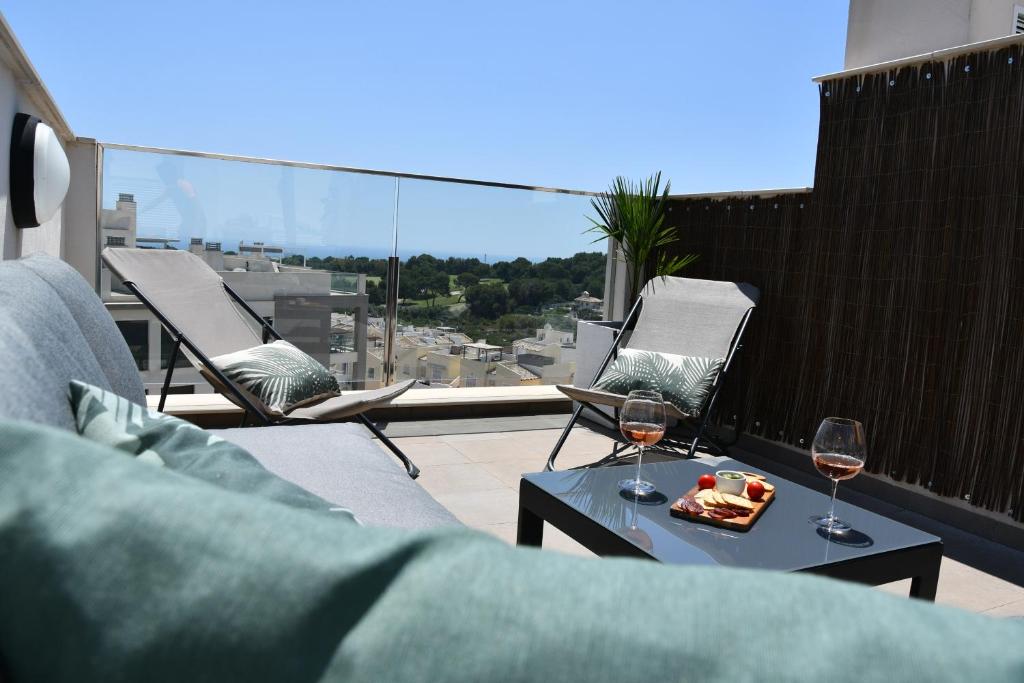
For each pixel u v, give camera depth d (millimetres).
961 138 3002
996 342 2896
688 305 3922
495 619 310
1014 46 2801
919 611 295
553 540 2613
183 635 331
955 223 3031
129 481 371
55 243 3312
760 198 4043
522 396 4547
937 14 4410
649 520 1810
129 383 1674
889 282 3322
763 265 4027
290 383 2863
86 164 3572
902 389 3270
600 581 319
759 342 4035
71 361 1036
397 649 310
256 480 757
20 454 379
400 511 1468
